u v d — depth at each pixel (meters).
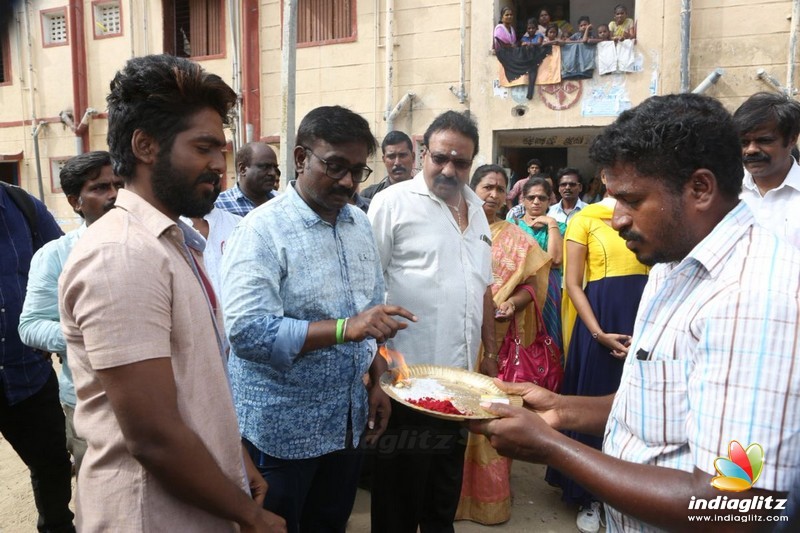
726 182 1.12
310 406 1.97
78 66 12.70
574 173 5.80
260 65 11.49
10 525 3.02
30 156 13.41
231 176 11.78
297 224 1.94
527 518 3.17
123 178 1.32
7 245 2.53
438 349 2.49
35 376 2.52
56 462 2.64
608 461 1.15
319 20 11.12
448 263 2.51
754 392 0.95
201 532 1.31
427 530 2.69
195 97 1.28
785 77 8.69
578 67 9.54
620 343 2.90
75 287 1.15
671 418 1.13
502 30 9.88
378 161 10.84
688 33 8.85
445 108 10.45
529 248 3.24
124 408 1.13
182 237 1.32
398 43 10.62
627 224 1.18
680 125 1.09
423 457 2.50
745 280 1.02
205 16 11.98
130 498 1.23
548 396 1.66
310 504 2.25
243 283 1.82
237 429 1.44
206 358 1.32
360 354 2.07
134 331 1.13
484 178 3.27
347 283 2.05
